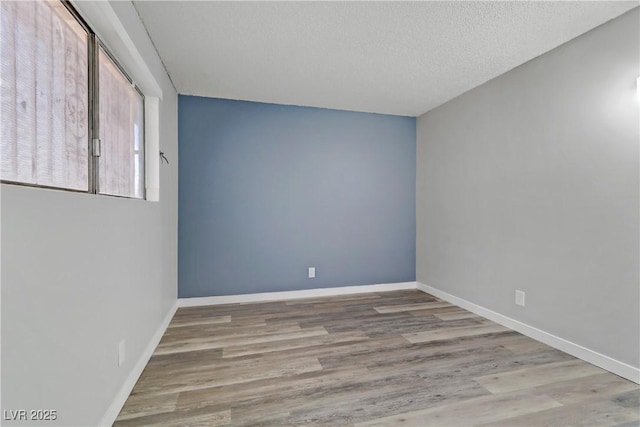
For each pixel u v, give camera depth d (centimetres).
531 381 183
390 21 198
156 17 192
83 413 120
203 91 316
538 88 242
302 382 182
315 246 370
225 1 177
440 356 215
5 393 81
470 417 151
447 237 349
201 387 176
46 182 109
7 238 82
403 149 402
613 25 192
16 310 85
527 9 184
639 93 176
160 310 243
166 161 259
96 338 130
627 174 186
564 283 222
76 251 115
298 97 334
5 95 90
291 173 360
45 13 108
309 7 183
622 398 167
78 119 130
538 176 242
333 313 308
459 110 329
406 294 379
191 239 330
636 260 182
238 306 329
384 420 149
